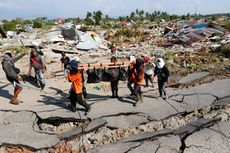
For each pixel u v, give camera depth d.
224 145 7.73
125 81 12.69
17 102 9.54
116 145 7.64
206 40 27.09
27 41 28.27
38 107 9.34
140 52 22.38
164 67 10.09
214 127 8.70
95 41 27.95
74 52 22.64
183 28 31.77
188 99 10.52
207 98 10.66
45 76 13.75
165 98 10.41
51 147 7.32
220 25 31.72
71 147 7.54
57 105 9.61
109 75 10.22
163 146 7.61
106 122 8.46
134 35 36.22
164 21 81.62
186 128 8.55
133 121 8.67
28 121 8.35
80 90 8.63
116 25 60.88
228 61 17.62
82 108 9.29
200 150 7.47
